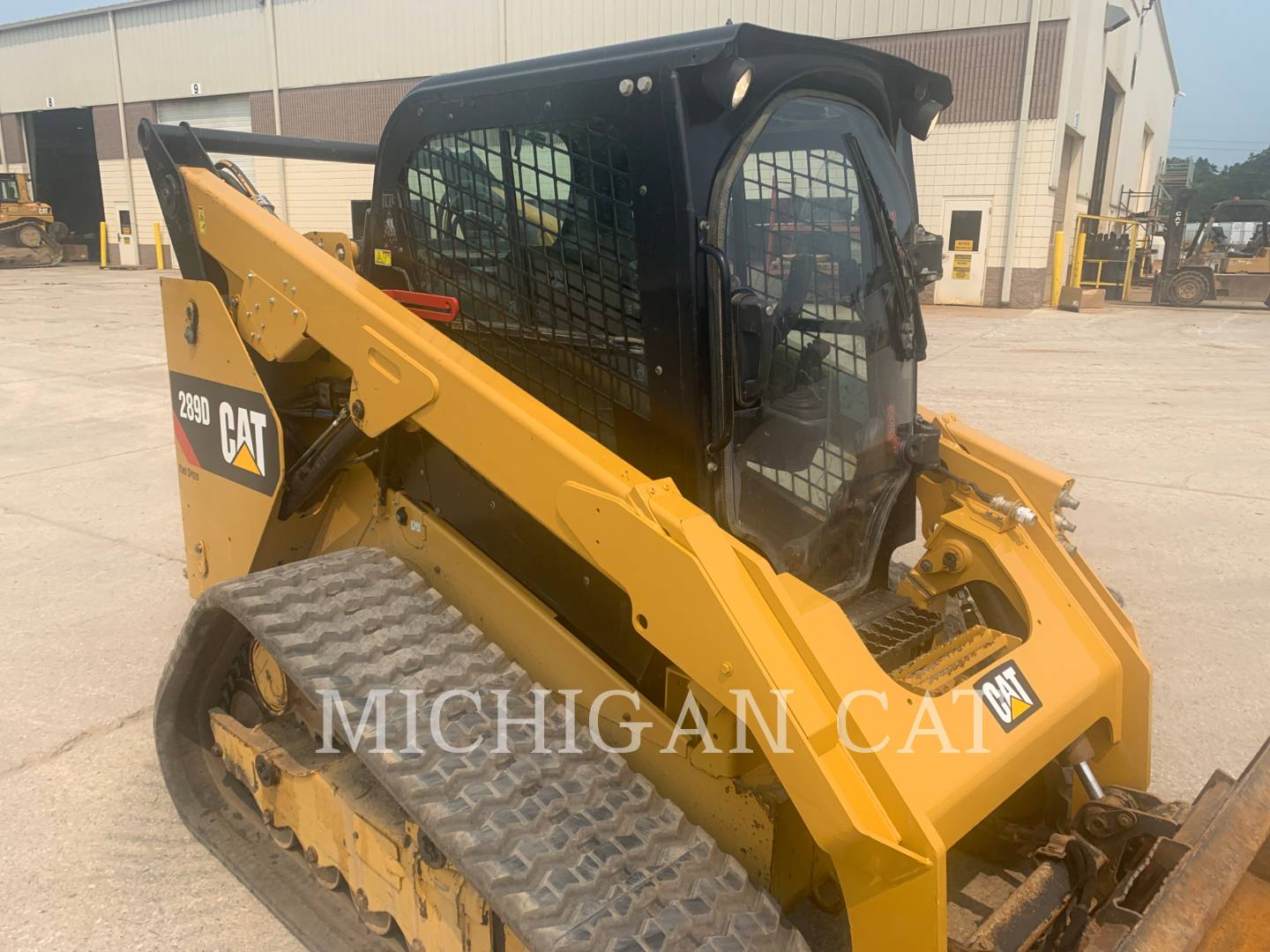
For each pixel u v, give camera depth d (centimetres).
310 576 225
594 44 1812
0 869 268
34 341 1220
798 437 218
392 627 215
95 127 2575
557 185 207
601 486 185
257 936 244
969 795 183
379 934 229
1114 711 240
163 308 288
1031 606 244
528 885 169
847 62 215
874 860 164
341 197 2178
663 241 189
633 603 185
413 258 246
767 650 168
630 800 191
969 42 1656
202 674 265
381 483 250
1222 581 473
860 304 231
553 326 218
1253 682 377
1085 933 196
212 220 266
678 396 195
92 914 251
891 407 247
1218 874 167
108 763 319
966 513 270
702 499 199
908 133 254
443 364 209
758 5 1738
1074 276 1892
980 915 236
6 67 2747
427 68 1988
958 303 1802
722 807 197
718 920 174
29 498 598
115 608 438
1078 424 793
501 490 204
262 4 2159
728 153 189
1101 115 2112
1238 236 2303
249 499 272
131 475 645
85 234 3000
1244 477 647
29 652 396
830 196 219
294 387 274
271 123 2244
